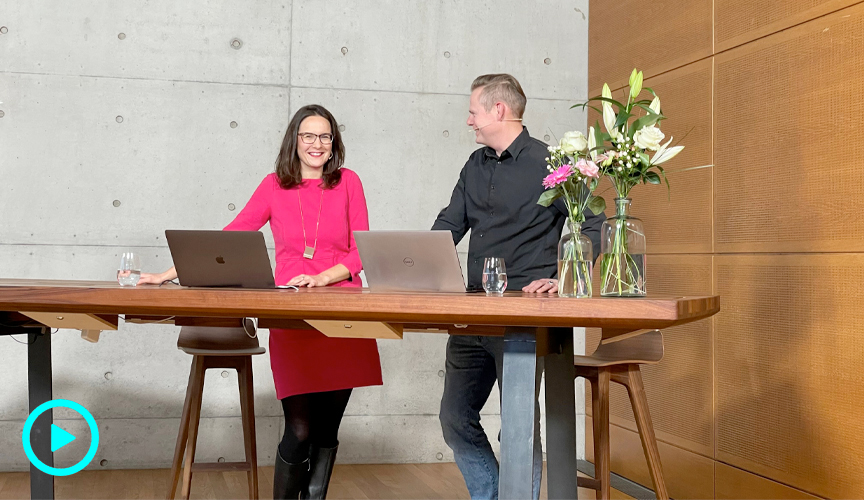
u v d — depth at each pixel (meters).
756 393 3.50
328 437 2.95
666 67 4.23
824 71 3.16
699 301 2.01
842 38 3.07
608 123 2.36
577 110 5.12
